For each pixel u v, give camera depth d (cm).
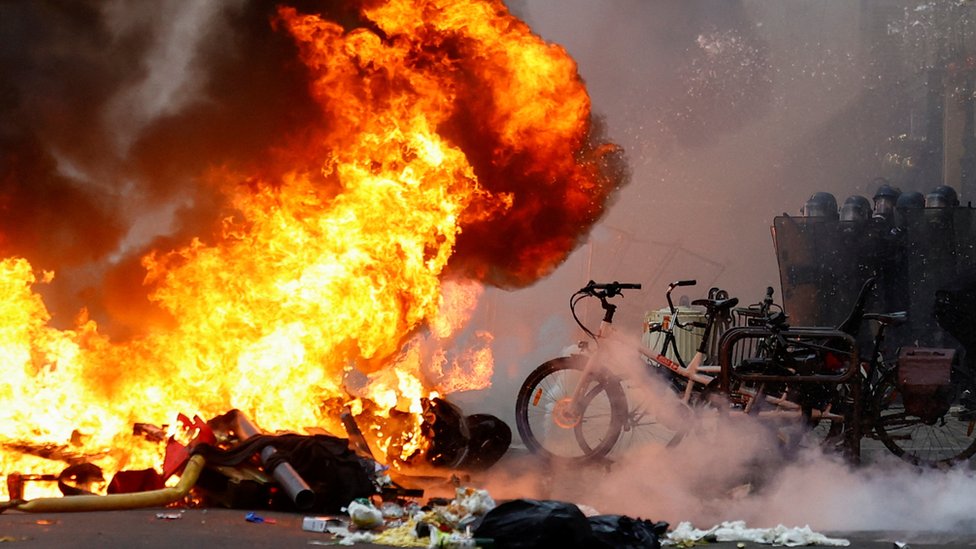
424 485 1158
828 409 1279
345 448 1016
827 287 2225
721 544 882
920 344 2212
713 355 1527
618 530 802
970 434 1412
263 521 909
